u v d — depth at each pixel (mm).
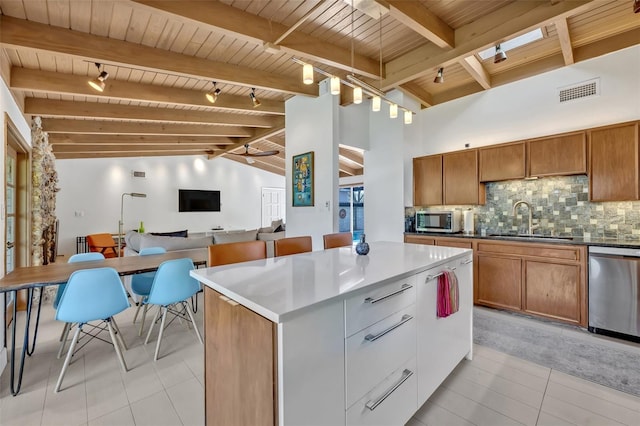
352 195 8938
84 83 3566
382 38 3195
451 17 2834
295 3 2576
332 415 1174
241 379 1227
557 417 1685
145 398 1895
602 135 2990
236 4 2566
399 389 1521
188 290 2549
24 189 3717
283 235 5238
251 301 1122
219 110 5367
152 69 3137
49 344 2652
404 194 4512
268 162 9672
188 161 9234
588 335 2727
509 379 2057
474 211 4184
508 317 3209
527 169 3488
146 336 2824
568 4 2336
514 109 3807
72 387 2012
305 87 4266
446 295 1885
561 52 3432
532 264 3133
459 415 1710
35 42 2553
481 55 3506
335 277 1479
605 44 3166
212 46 3182
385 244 2773
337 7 2633
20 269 2412
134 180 8359
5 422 1687
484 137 4082
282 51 2914
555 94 3482
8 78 2936
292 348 1029
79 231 7613
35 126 3961
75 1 2338
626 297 2584
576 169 3139
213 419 1441
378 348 1395
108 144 6238
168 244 4008
